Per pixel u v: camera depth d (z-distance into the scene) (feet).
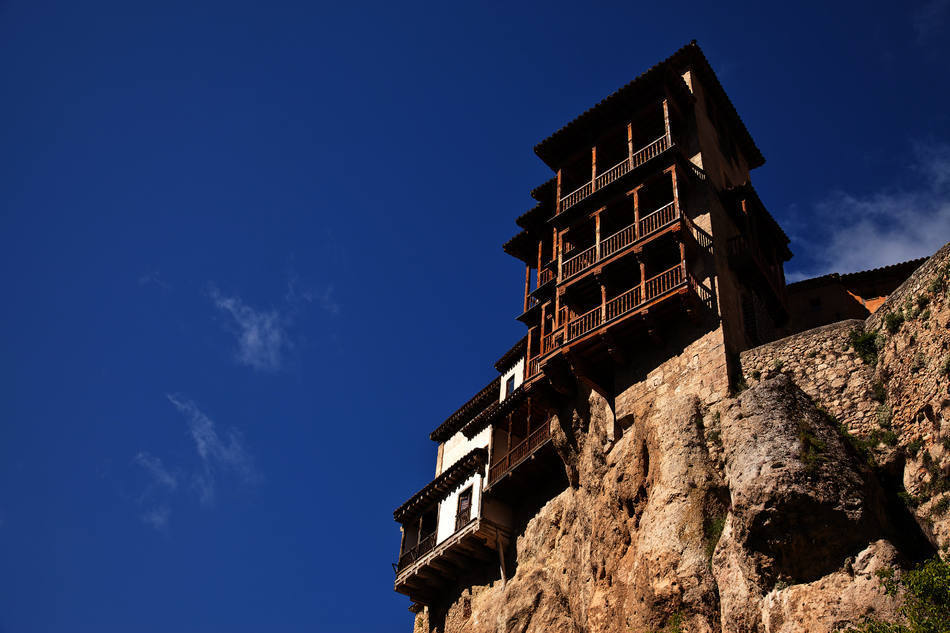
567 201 138.31
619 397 116.88
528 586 129.59
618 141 139.33
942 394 87.15
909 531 85.71
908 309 95.45
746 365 106.32
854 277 148.87
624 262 121.70
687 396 107.76
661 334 115.44
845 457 87.56
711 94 145.18
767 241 133.80
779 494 84.07
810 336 103.91
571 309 128.77
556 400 131.03
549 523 134.41
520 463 139.54
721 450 99.96
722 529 94.32
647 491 104.99
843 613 77.61
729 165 140.97
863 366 98.22
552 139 142.61
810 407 94.94
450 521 151.23
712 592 90.27
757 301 124.36
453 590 150.61
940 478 84.99
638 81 133.39
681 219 118.21
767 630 81.92
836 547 81.87
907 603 74.84
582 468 121.70
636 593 97.66
